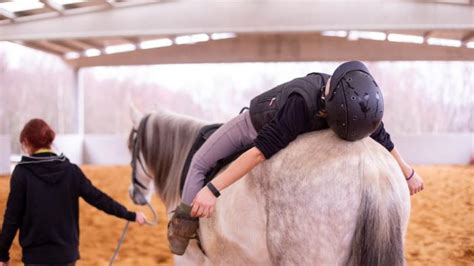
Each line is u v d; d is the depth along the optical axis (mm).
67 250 2588
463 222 6840
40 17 12344
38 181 2559
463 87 21438
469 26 11211
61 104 23578
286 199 1914
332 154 1878
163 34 11961
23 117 22125
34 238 2545
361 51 17484
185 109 24391
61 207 2586
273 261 1990
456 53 17016
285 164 1950
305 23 11492
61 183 2605
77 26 12266
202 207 2004
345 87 1867
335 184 1817
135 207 8344
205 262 2633
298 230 1877
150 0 11922
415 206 8078
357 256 1789
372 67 22719
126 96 24891
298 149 1964
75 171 2680
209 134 2684
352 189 1796
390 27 11367
